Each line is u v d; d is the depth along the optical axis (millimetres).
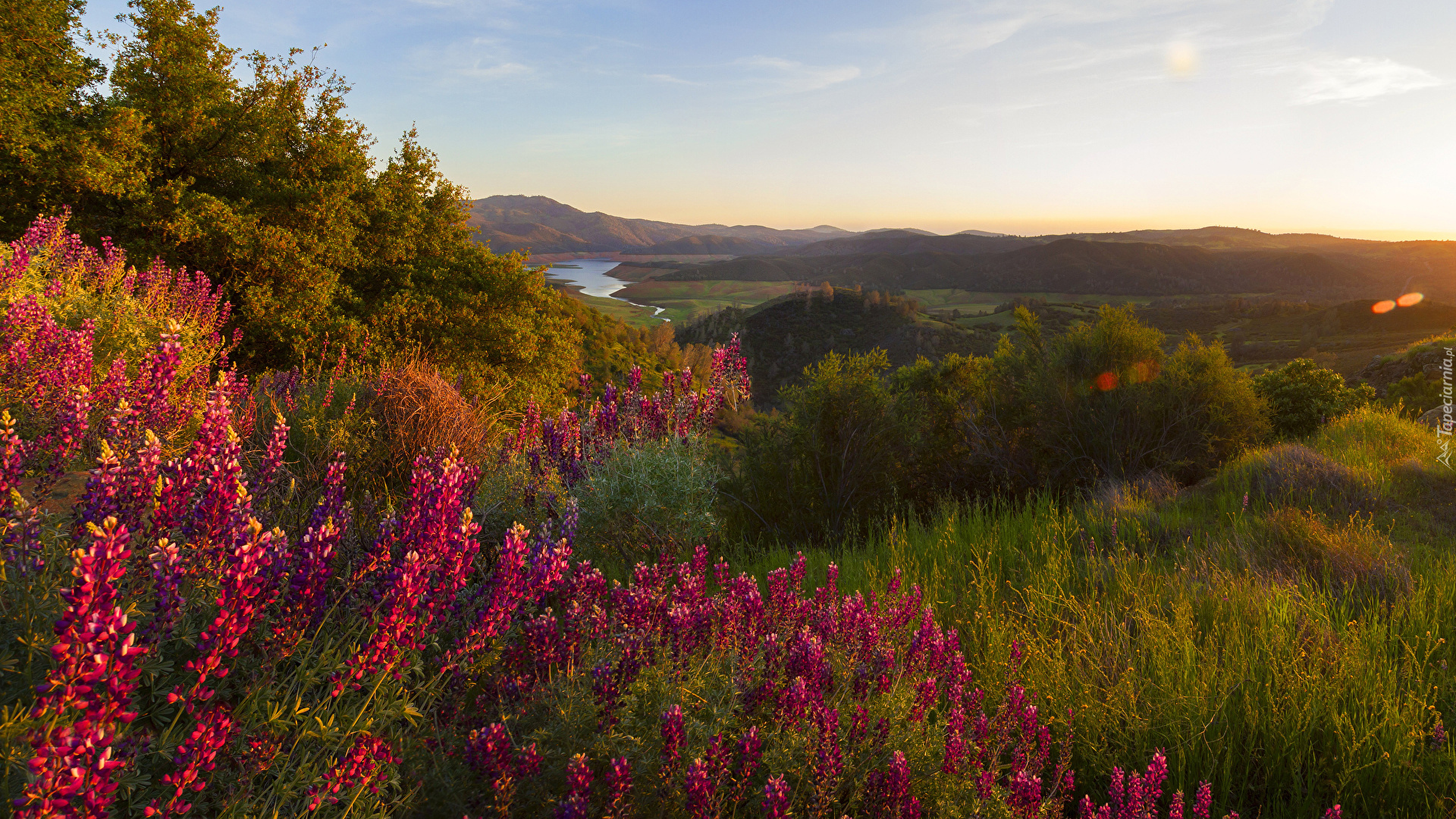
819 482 8375
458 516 2453
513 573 2535
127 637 1466
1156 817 2715
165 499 2139
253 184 19938
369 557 2553
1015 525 7113
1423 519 6453
